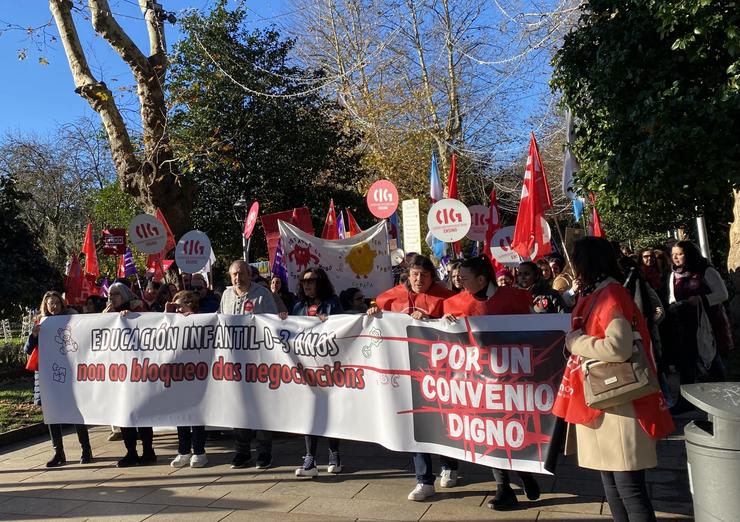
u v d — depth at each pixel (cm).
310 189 2467
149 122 1588
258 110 2314
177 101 1894
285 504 551
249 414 639
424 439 544
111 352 697
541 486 570
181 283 1176
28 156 3722
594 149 859
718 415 330
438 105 2734
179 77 2194
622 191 806
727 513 332
